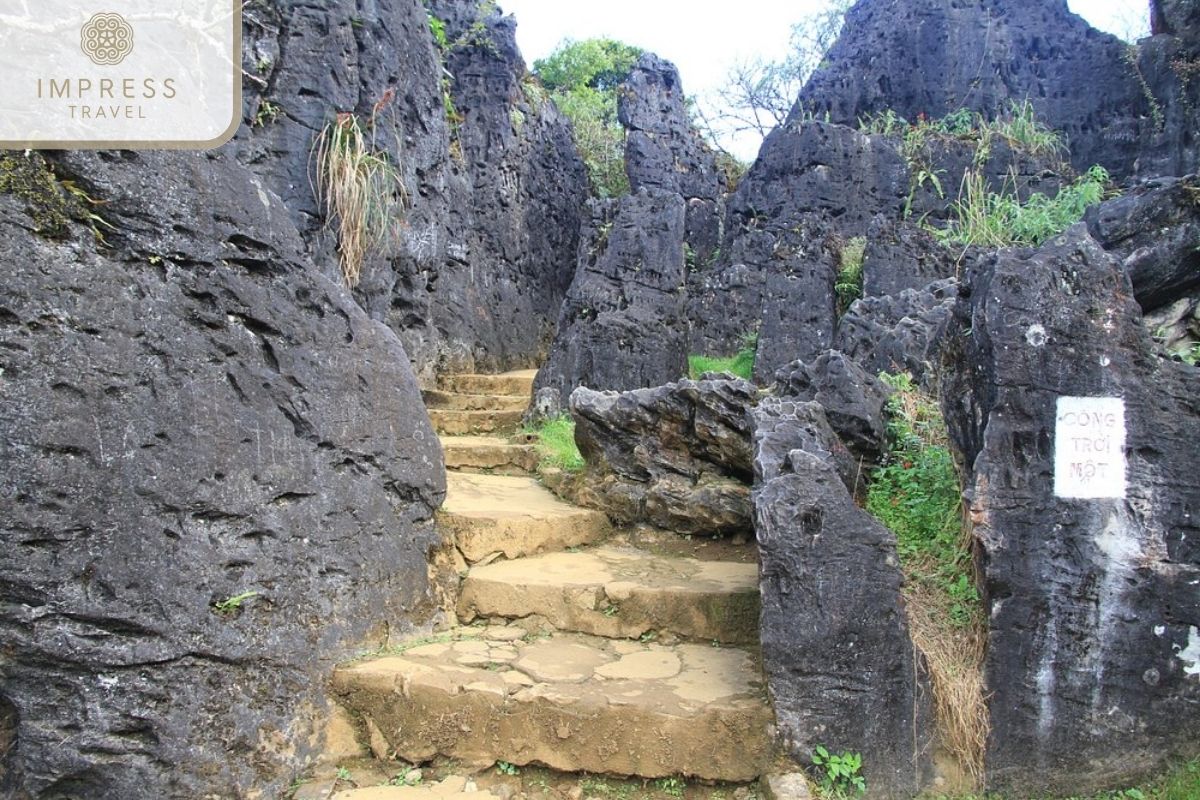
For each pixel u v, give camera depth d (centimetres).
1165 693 274
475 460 561
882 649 273
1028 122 814
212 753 256
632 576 377
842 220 778
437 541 364
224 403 274
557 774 286
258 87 453
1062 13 877
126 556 242
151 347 254
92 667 234
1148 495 275
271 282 295
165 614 250
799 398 426
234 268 283
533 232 958
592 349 653
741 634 343
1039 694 275
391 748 291
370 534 324
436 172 675
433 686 292
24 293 225
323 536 303
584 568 391
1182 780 265
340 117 481
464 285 761
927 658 281
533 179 965
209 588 262
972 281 309
